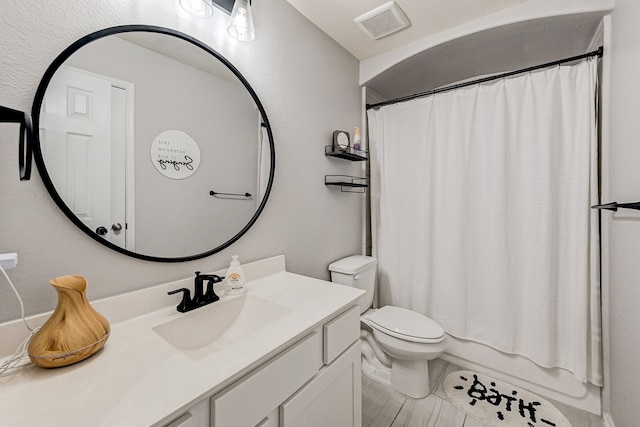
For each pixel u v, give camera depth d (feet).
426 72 6.96
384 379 5.70
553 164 5.09
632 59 3.67
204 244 3.65
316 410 2.92
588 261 4.78
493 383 5.58
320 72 5.73
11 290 2.30
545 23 5.06
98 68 2.72
